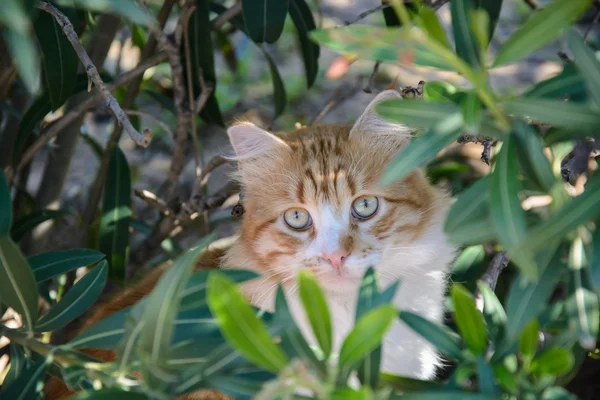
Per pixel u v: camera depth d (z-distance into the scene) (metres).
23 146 4.25
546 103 1.79
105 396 1.90
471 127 1.72
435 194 3.61
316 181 3.41
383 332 1.70
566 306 2.06
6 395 2.14
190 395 2.96
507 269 4.15
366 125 3.56
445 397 1.83
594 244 1.79
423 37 1.68
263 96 6.61
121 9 1.73
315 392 1.87
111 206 4.30
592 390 4.21
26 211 4.88
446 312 4.00
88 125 6.29
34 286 2.21
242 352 1.70
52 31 3.17
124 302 3.54
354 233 3.37
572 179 2.98
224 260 3.55
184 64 4.10
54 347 2.19
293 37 7.20
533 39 1.75
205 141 6.07
